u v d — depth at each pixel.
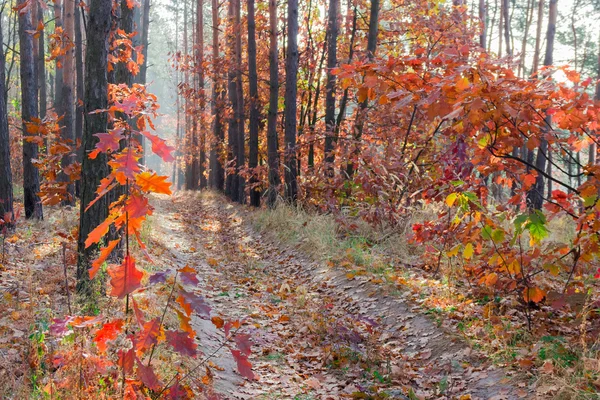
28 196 11.09
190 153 34.72
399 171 10.70
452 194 5.41
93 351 4.07
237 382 5.18
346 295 7.73
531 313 5.86
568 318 5.59
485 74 3.99
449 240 6.94
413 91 4.10
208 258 10.88
